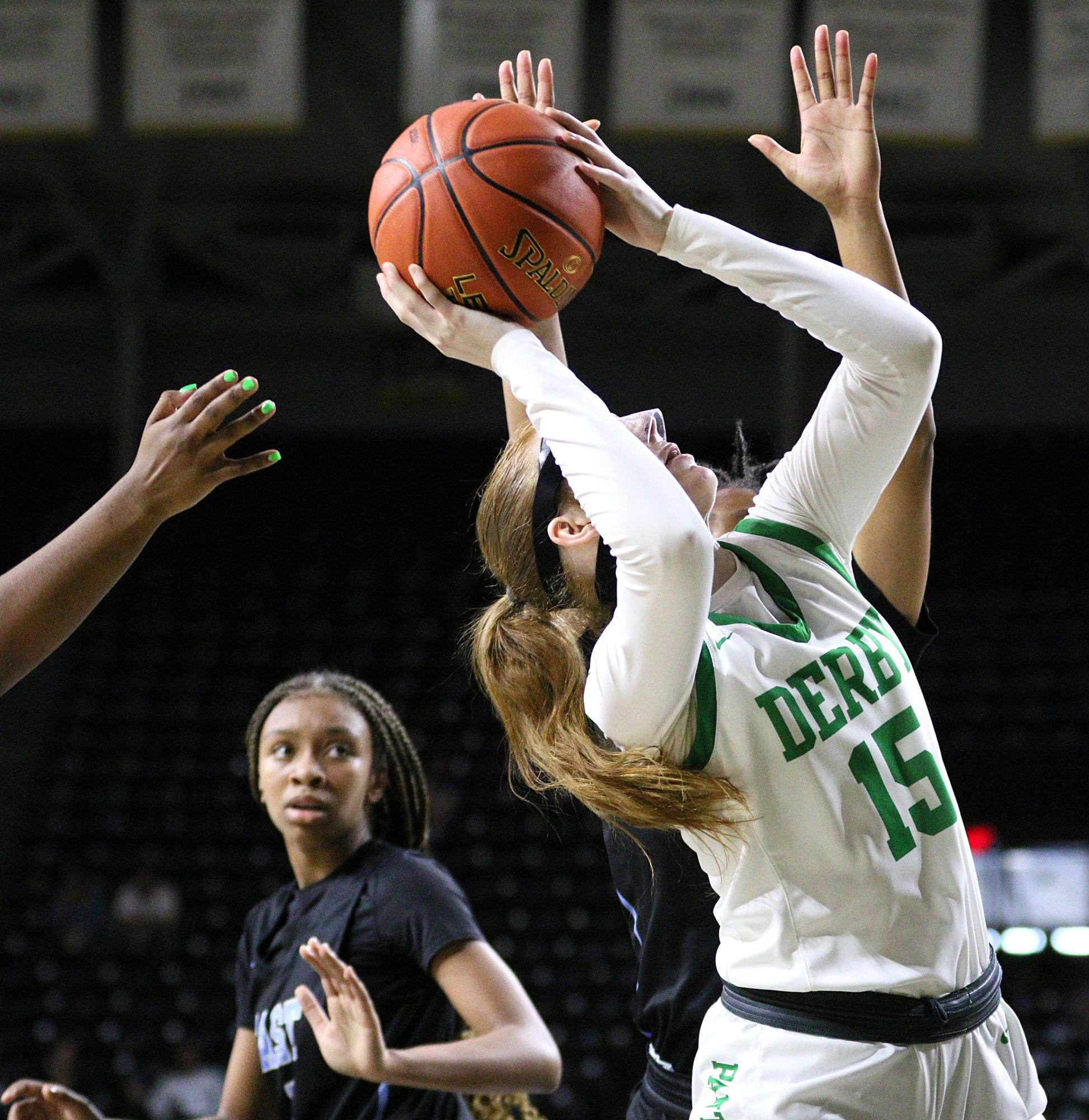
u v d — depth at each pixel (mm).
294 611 16891
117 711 15516
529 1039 3000
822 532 2270
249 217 17031
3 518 17719
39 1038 11508
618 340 18234
